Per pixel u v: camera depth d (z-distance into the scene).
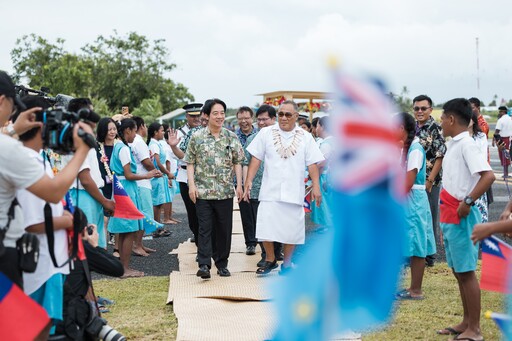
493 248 3.92
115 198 6.79
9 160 3.12
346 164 1.42
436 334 4.99
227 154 7.11
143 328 5.25
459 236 4.75
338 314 1.56
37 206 3.45
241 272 7.36
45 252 3.45
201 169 7.05
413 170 5.76
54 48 39.72
